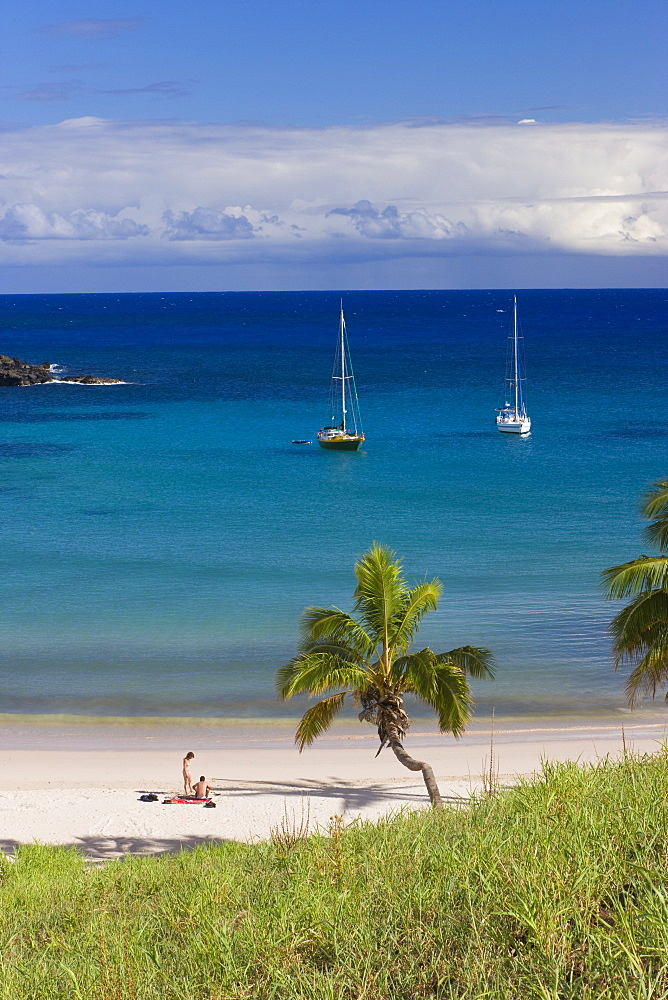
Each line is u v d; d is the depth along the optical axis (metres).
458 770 25.58
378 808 22.39
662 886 5.55
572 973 4.96
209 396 125.50
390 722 21.06
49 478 74.56
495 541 54.53
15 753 27.50
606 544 53.50
